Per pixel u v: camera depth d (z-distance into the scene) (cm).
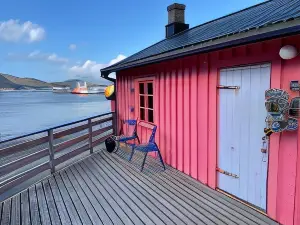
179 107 461
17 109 3591
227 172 357
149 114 586
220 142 367
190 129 433
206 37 346
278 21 223
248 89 315
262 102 298
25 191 398
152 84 557
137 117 634
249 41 268
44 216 318
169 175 449
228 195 358
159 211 319
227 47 308
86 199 363
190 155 438
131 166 506
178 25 746
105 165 518
